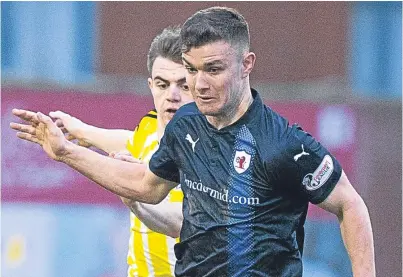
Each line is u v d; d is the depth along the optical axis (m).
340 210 10.05
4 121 21.44
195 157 10.18
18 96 21.61
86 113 21.95
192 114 10.30
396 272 24.41
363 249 9.97
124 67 27.28
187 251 10.26
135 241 13.12
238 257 9.93
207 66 9.61
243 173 9.86
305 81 28.06
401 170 24.12
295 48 28.22
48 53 26.59
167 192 11.12
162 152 10.69
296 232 10.16
